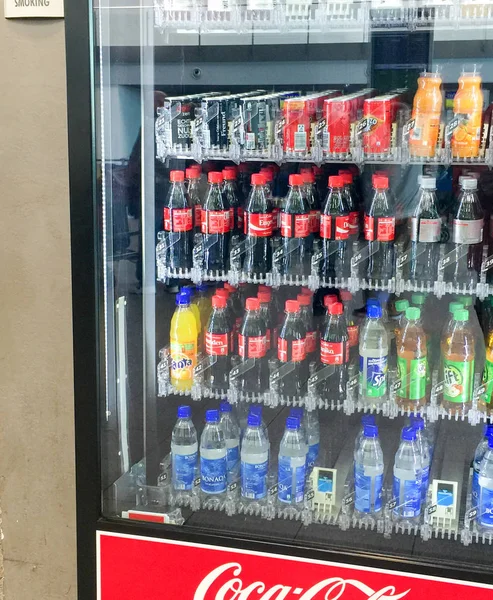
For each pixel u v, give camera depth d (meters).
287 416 2.35
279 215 2.21
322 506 2.14
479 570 1.79
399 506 2.07
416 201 2.12
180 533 1.94
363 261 2.09
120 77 1.96
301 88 2.16
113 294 2.01
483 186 2.07
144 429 2.24
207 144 2.08
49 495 2.10
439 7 1.84
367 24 1.93
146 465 2.26
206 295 2.36
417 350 2.04
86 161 1.84
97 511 1.99
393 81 2.11
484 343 2.13
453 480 2.08
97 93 1.84
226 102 2.05
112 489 2.07
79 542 2.02
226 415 2.32
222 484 2.21
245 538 1.92
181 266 2.19
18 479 2.11
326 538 1.96
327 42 2.12
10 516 2.14
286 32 2.10
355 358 2.24
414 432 2.05
